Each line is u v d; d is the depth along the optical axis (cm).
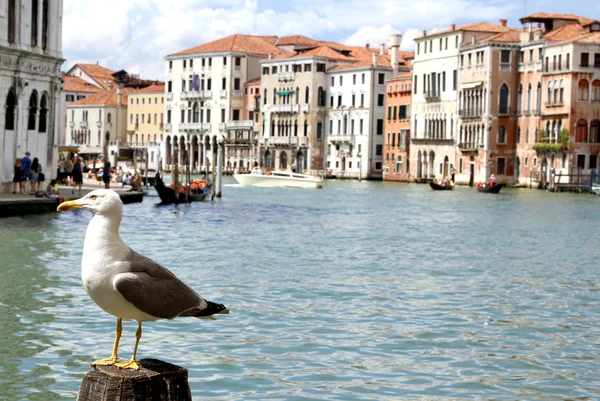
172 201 5316
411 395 1288
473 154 10175
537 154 9362
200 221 4100
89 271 754
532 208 5862
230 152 13850
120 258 760
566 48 8888
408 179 11444
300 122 12850
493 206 6050
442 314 1848
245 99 13950
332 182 10969
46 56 4194
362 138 12219
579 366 1466
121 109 15862
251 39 14338
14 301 1803
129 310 749
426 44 11150
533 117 9462
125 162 13962
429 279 2331
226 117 13925
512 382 1366
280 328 1666
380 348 1545
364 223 4309
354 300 1973
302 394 1270
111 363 754
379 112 12138
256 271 2380
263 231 3659
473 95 10175
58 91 4356
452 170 10444
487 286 2233
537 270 2573
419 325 1731
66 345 1471
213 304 790
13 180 3916
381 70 12094
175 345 1505
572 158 8831
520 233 3881
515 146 9844
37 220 3416
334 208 5556
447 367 1439
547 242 3466
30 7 4075
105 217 765
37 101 4188
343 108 12488
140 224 3834
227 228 3750
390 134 11906
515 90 9850
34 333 1543
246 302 1903
